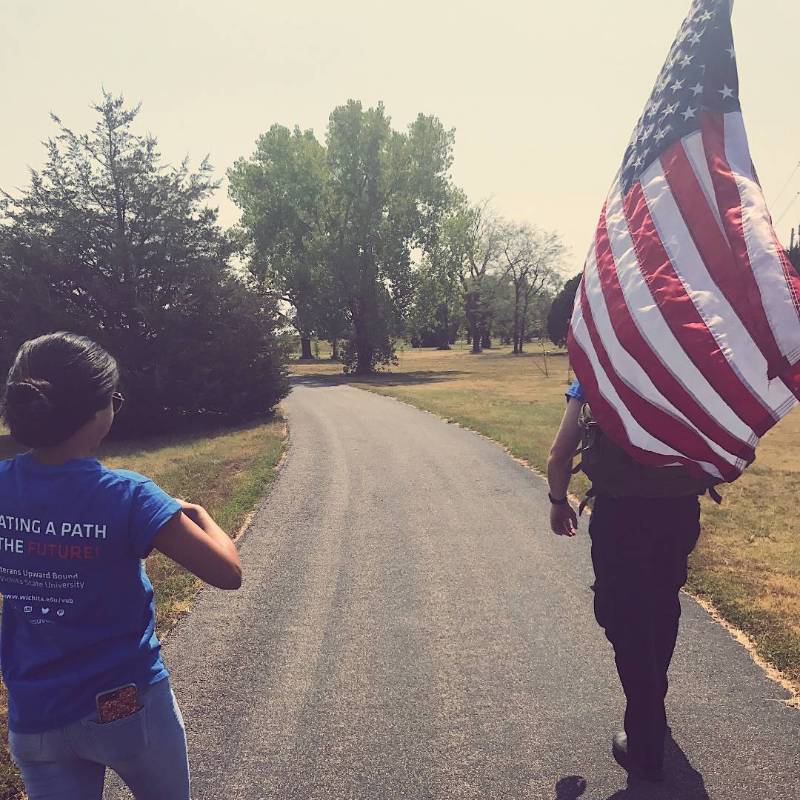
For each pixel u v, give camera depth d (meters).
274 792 3.05
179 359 22.53
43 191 21.91
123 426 22.61
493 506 8.80
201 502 9.62
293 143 56.66
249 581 6.04
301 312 54.62
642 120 3.03
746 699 3.71
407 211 52.44
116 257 21.42
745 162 2.73
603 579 2.92
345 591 5.73
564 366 54.28
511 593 5.59
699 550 6.62
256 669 4.30
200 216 23.48
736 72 2.79
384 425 18.64
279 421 22.16
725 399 2.47
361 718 3.67
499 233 78.81
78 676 1.62
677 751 3.24
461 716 3.66
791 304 2.41
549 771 3.14
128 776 1.75
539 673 4.14
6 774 3.24
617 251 2.83
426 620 5.05
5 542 1.65
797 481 10.82
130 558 1.66
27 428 1.61
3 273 21.16
